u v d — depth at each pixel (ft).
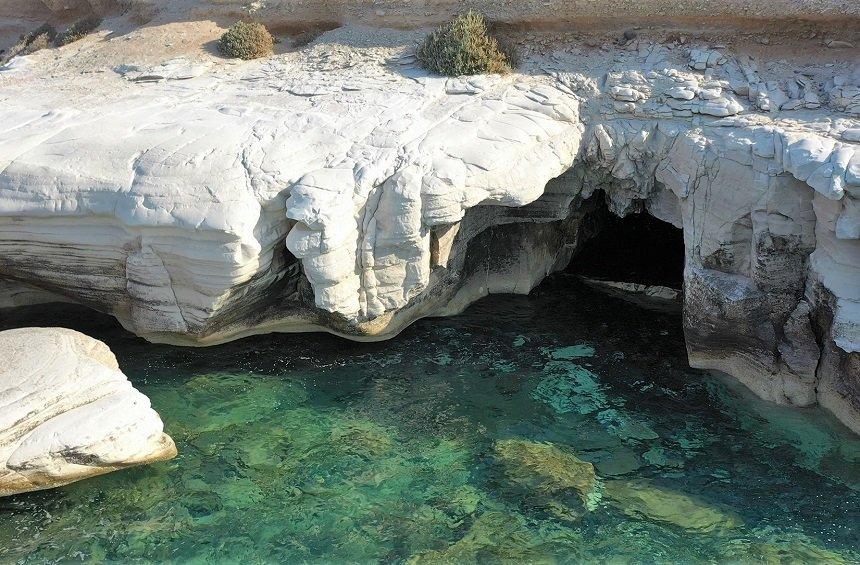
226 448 45.55
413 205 46.93
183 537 40.09
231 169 47.55
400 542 39.73
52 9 86.38
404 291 50.78
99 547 39.50
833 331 43.27
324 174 47.42
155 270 49.08
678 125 51.06
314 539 40.01
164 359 52.42
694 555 38.86
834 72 52.42
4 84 65.51
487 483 43.27
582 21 59.47
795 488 42.60
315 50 65.26
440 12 64.13
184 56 66.90
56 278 52.70
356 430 47.09
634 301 59.62
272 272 49.96
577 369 52.31
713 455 45.03
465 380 51.31
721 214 48.11
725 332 49.32
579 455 45.32
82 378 42.42
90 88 62.64
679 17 57.06
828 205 43.39
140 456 42.83
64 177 48.67
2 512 41.09
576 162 53.88
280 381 50.88
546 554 38.96
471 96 55.06
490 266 59.57
